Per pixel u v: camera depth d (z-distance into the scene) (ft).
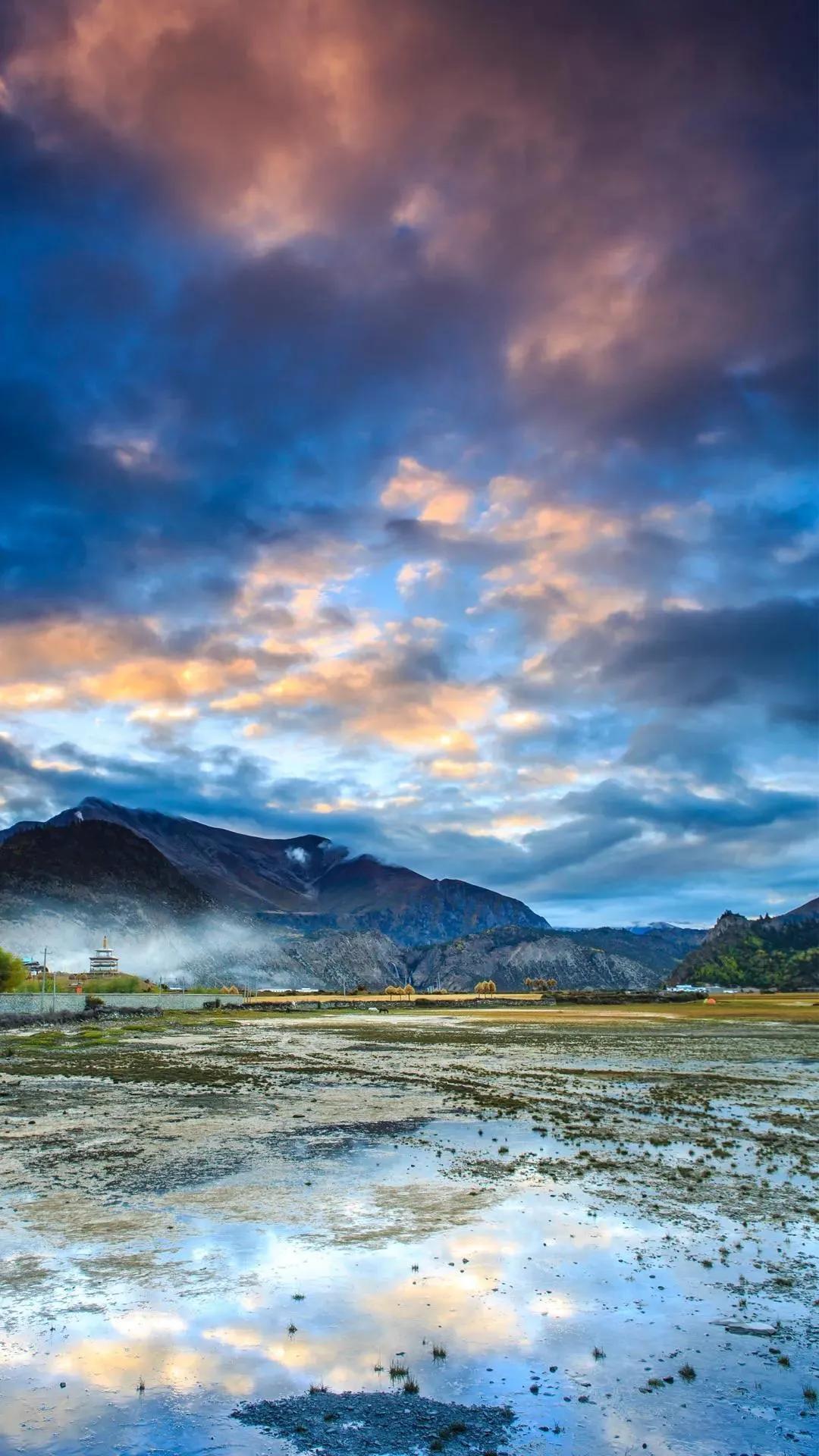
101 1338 42.63
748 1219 61.98
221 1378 38.65
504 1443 33.40
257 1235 58.39
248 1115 108.47
